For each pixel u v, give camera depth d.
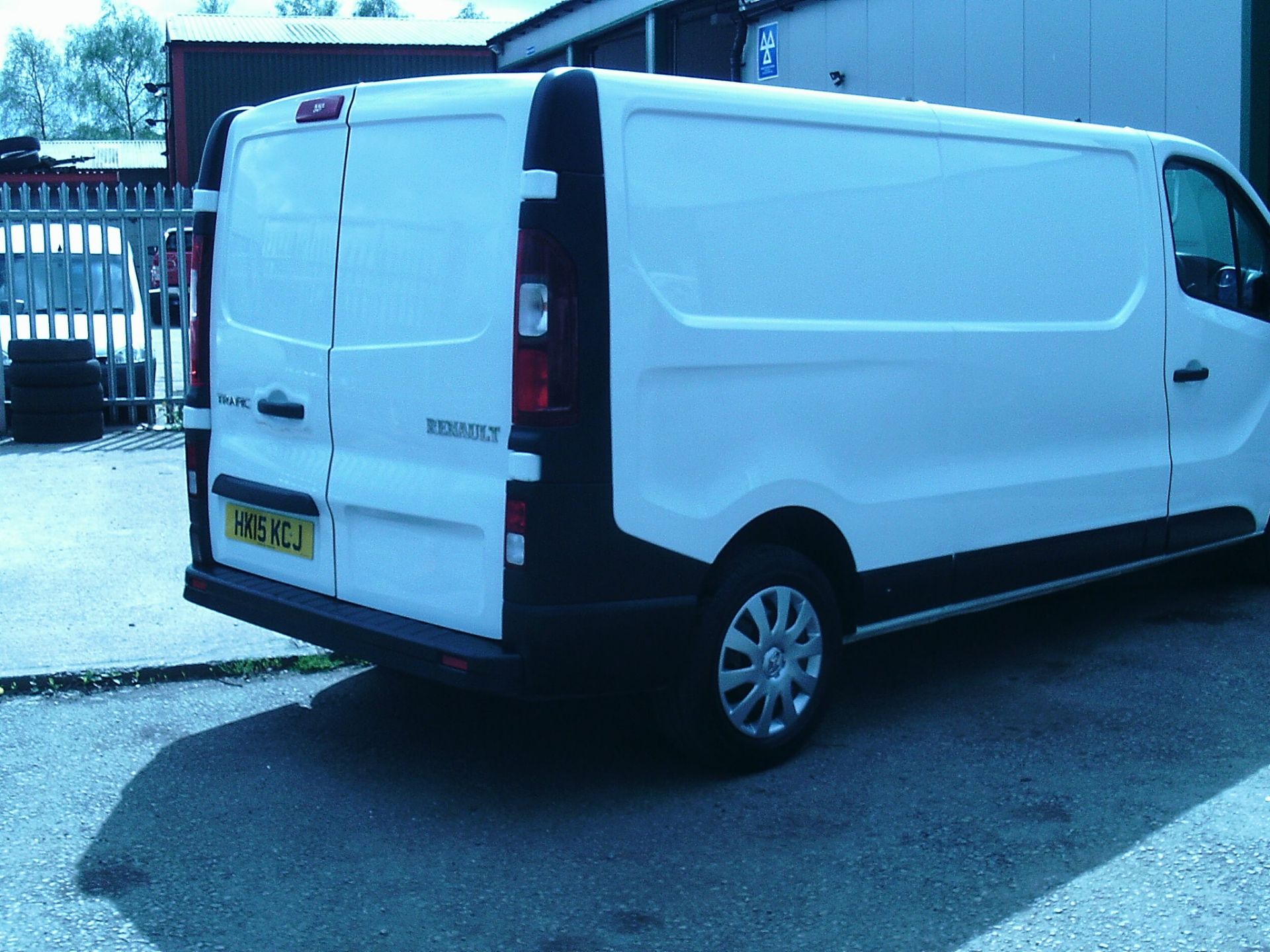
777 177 4.38
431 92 4.22
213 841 4.03
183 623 6.11
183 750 4.77
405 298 4.27
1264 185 8.53
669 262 4.09
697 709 4.33
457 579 4.16
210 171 5.04
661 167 4.08
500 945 3.43
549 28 18.17
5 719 5.07
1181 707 5.18
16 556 7.35
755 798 4.35
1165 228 5.86
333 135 4.54
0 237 12.77
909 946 3.41
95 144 57.94
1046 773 4.53
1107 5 9.40
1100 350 5.53
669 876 3.81
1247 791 4.35
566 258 3.88
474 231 4.08
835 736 4.90
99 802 4.31
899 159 4.75
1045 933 3.47
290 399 4.66
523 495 3.91
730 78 13.79
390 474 4.32
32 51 88.50
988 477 5.13
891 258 4.73
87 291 11.73
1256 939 3.43
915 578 4.93
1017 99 10.21
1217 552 7.06
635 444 4.03
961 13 10.71
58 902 3.64
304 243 4.62
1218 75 8.63
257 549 4.91
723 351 4.21
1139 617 6.46
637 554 4.06
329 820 4.19
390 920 3.55
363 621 4.34
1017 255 5.19
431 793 4.39
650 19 15.11
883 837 4.05
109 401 12.02
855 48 11.97
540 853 3.96
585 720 5.08
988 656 5.87
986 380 5.07
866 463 4.70
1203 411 6.11
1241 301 6.32
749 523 4.39
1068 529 5.50
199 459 5.11
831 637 4.69
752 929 3.51
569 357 3.89
